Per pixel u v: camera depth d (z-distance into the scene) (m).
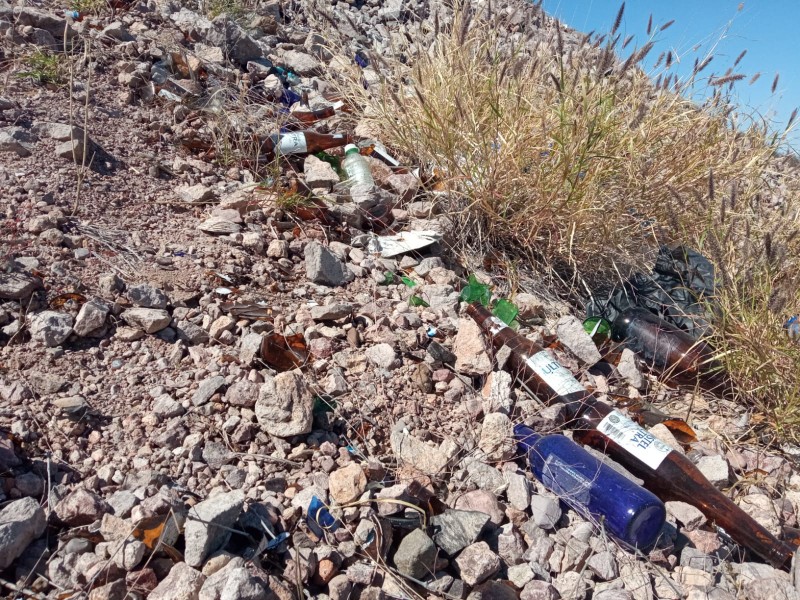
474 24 1.24
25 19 1.09
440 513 0.61
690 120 1.16
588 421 0.73
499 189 1.05
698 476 0.68
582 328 0.89
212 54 1.28
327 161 1.14
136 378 0.65
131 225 0.85
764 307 0.87
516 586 0.58
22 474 0.54
